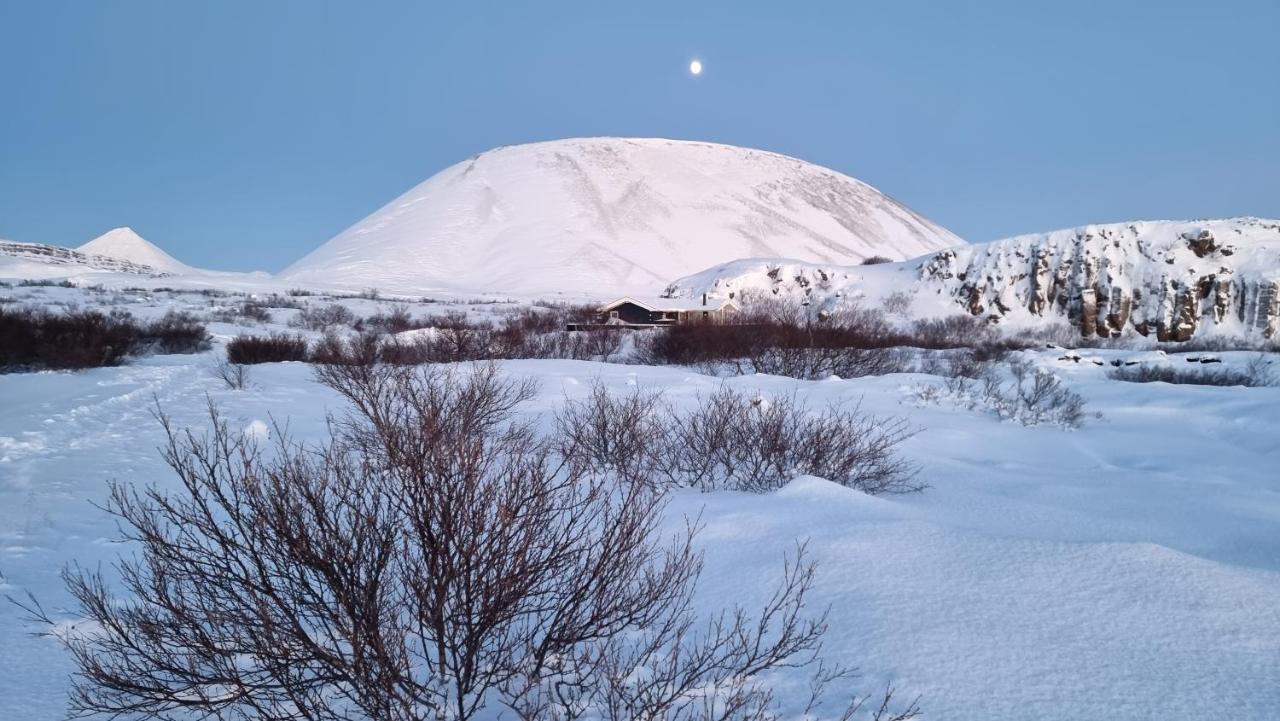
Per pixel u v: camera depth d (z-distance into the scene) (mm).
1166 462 8836
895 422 10523
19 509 5355
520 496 2691
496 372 13039
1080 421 11961
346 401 11703
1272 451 9727
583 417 8250
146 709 2264
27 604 3518
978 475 7234
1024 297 69938
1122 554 3635
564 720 2230
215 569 2453
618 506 4406
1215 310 62500
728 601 3215
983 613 3010
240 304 63156
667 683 2361
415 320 55031
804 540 4000
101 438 8547
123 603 3416
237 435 8516
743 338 23359
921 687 2426
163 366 20594
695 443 7152
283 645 2316
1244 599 3115
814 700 2354
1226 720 2219
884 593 3221
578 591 2523
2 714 2441
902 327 59156
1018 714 2266
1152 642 2748
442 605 2312
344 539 2395
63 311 39000
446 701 2311
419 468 2463
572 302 95875
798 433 7348
